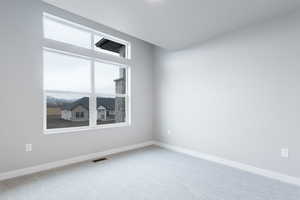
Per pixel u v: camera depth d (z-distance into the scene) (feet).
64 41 9.86
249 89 8.96
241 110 9.26
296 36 7.49
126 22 8.53
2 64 7.63
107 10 7.45
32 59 8.45
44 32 9.12
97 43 11.46
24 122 8.21
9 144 7.80
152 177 8.09
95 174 8.34
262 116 8.50
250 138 8.91
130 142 12.93
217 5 7.04
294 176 7.53
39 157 8.65
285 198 6.40
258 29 8.61
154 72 14.42
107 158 10.73
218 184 7.47
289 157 7.67
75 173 8.43
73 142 9.86
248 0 6.71
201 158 10.91
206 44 10.84
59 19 9.46
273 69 8.15
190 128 11.78
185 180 7.81
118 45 13.00
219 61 10.20
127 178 7.96
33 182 7.45
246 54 9.05
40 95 8.71
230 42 9.68
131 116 13.05
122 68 13.14
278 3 6.94
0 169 7.58
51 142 9.04
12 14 7.88
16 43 7.98
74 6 7.13
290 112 7.66
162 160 10.45
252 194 6.67
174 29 9.32
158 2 6.81
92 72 11.07
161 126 13.85
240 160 9.26
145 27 9.07
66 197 6.36
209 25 8.87
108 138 11.55
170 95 13.14
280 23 7.91
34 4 8.51
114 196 6.47
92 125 11.02
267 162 8.30
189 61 11.85
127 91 13.20
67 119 10.09
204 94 10.97
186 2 6.81
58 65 9.77
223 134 10.02
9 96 7.81
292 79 7.61
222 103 10.07
